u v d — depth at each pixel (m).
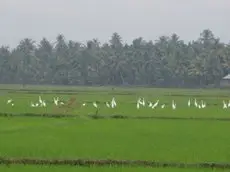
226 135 96.75
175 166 66.25
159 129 105.62
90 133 96.94
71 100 155.50
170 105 187.62
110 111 150.88
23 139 87.56
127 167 64.81
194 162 68.00
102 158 69.69
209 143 85.62
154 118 131.88
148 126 111.38
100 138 90.06
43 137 90.44
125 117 132.75
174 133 99.06
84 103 174.50
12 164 65.50
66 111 144.75
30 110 149.25
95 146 80.50
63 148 78.00
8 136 91.56
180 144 84.06
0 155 71.06
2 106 165.88
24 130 101.00
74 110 149.25
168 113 148.50
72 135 93.81
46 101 196.50
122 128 106.50
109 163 67.12
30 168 63.06
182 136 94.50
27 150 75.62
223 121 127.25
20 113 135.50
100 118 129.75
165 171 62.41
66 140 86.88
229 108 176.25
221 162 67.94
